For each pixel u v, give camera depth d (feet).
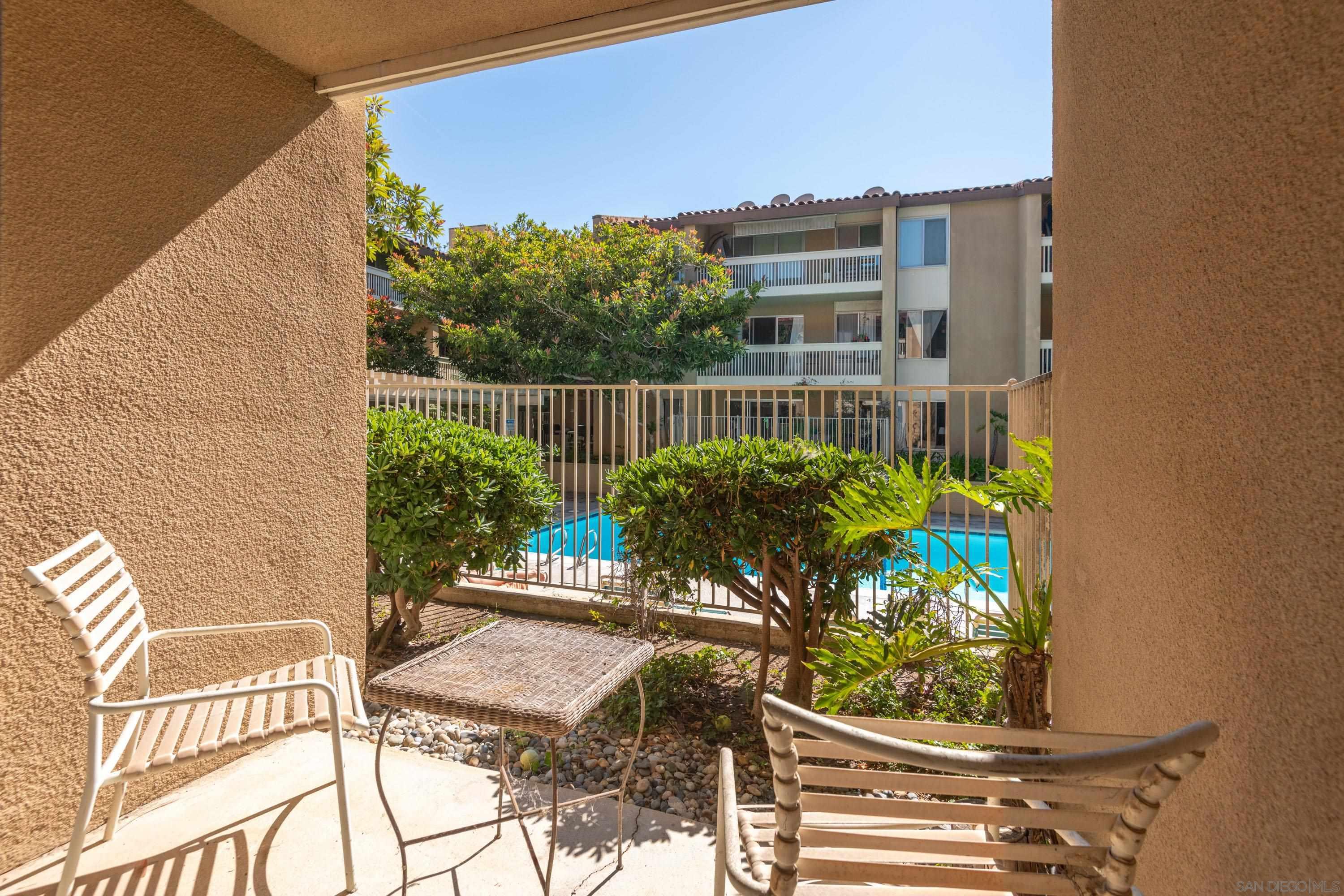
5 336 5.65
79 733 6.25
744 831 4.27
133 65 6.63
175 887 5.64
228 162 7.62
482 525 11.87
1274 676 3.03
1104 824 3.05
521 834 6.70
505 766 7.38
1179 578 3.89
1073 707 5.64
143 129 6.73
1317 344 2.80
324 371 9.02
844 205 50.24
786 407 51.49
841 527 8.18
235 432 7.76
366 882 5.82
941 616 10.73
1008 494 7.47
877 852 4.17
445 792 7.39
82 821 4.48
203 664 7.41
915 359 49.96
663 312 44.55
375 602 16.52
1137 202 4.46
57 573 6.01
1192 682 3.74
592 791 8.26
